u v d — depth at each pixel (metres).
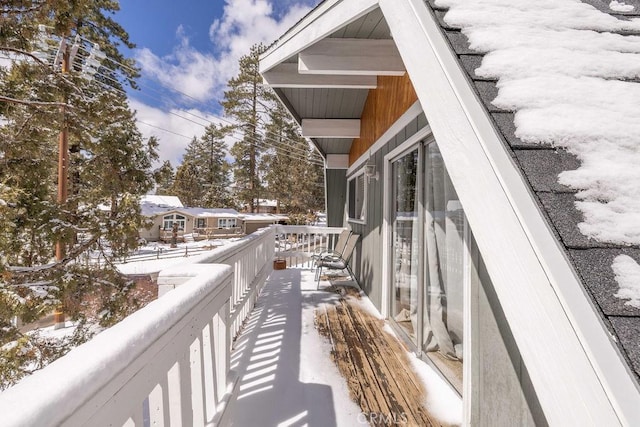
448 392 2.00
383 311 3.40
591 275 0.61
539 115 0.85
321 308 3.73
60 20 5.26
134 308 6.67
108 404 0.61
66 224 5.79
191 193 34.25
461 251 1.95
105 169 6.93
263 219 27.89
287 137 26.28
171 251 19.30
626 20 1.26
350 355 2.50
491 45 1.08
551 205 0.70
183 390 1.00
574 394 0.58
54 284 5.45
